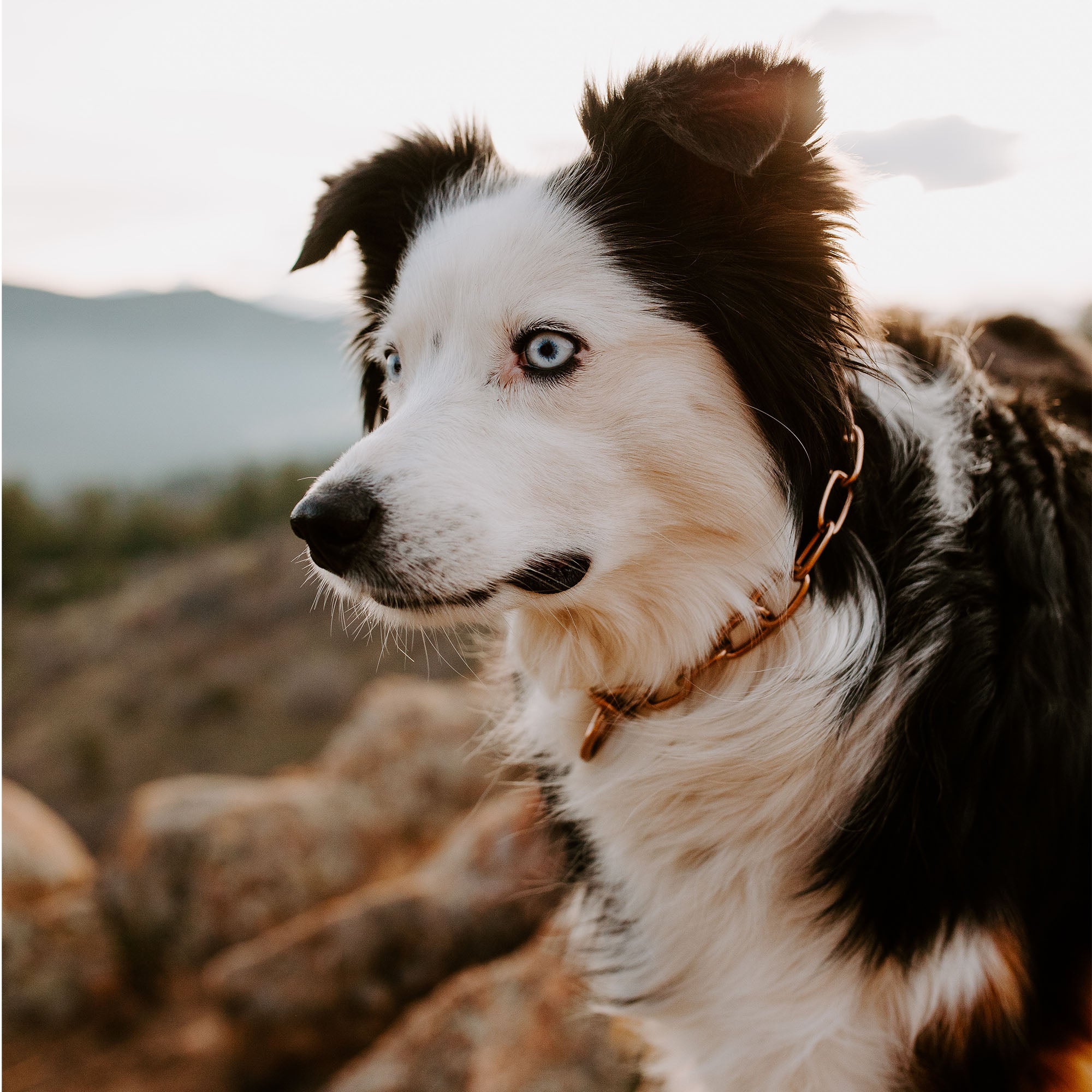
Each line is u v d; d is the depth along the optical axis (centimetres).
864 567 158
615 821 173
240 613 2502
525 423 159
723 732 161
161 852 566
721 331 156
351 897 513
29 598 3322
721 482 160
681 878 169
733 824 162
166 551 3834
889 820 153
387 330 181
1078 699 156
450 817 589
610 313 157
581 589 161
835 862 156
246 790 613
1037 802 152
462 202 189
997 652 152
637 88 160
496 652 226
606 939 189
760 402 156
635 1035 247
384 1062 312
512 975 313
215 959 536
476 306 161
